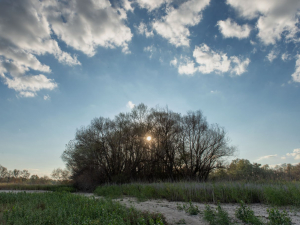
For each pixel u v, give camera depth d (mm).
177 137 47094
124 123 46594
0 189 41469
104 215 10734
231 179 27094
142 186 26188
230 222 10297
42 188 40844
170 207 15484
